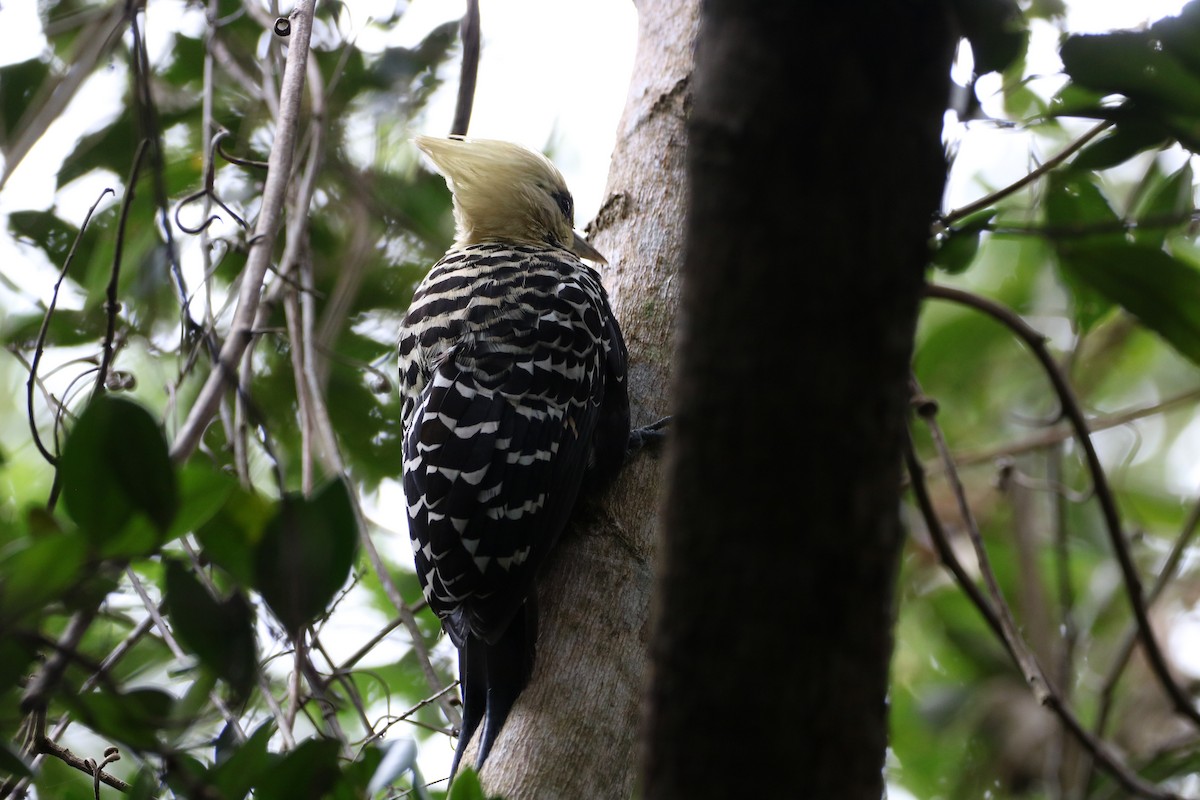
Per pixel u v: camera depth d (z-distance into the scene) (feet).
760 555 9.47
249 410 17.49
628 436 21.27
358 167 28.40
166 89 28.68
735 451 9.41
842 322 9.23
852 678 9.66
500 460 19.92
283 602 12.00
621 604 19.38
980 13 16.39
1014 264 38.73
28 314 27.14
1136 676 35.60
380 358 29.89
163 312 25.76
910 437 24.36
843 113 9.07
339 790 12.98
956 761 36.70
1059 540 30.63
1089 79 18.81
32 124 22.99
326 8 28.50
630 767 17.98
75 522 10.87
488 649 19.02
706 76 9.47
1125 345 38.70
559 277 22.04
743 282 9.28
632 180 23.61
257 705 20.94
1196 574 37.14
